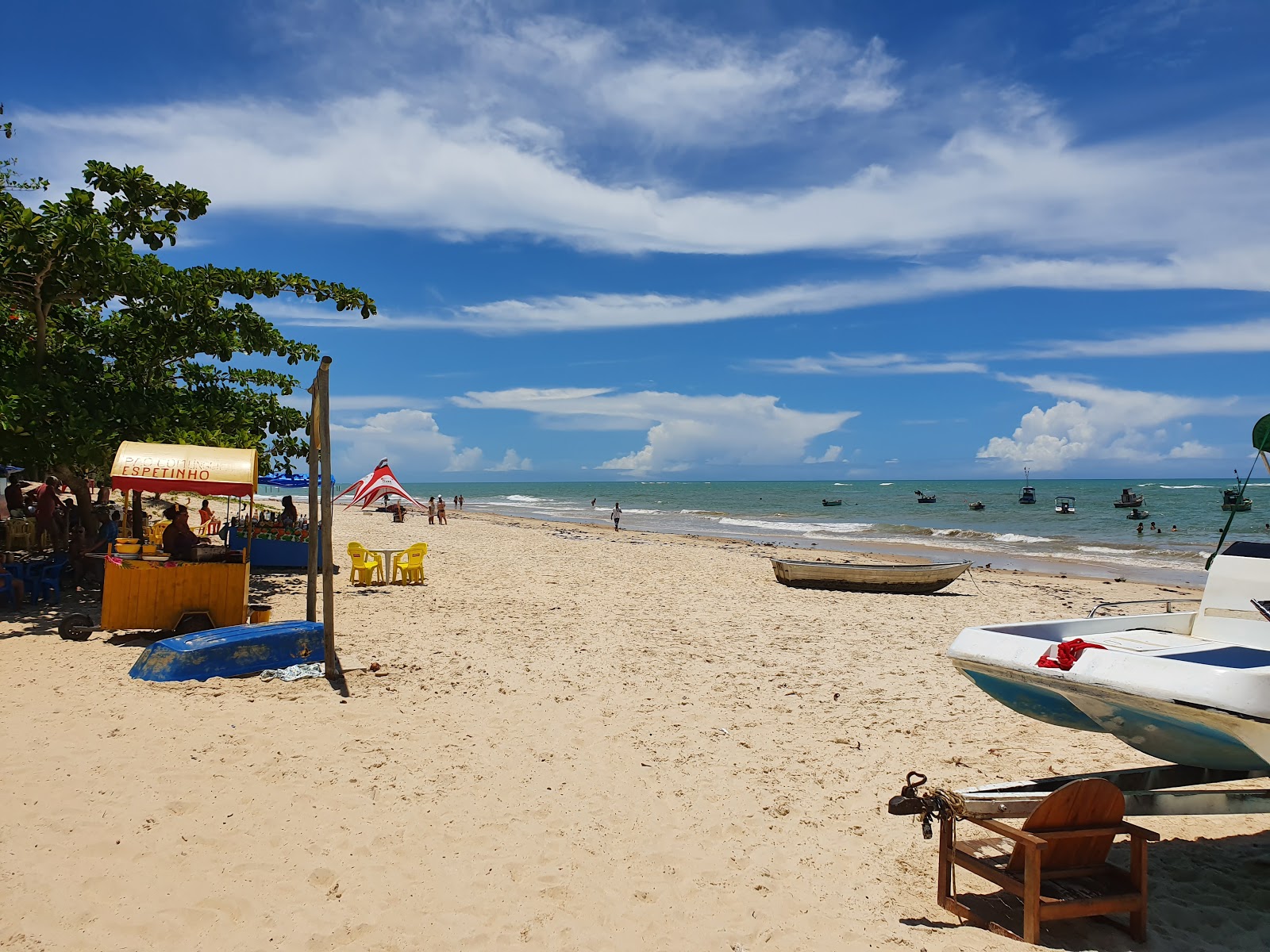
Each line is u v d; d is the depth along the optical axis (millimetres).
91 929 3887
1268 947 4117
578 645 11266
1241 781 6145
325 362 8469
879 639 12547
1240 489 5750
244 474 10695
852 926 4238
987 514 65000
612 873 4766
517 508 86188
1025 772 6551
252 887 4352
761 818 5637
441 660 9836
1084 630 5980
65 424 11719
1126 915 4480
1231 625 5504
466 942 3959
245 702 7625
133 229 12734
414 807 5500
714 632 12789
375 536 33250
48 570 12477
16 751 6102
